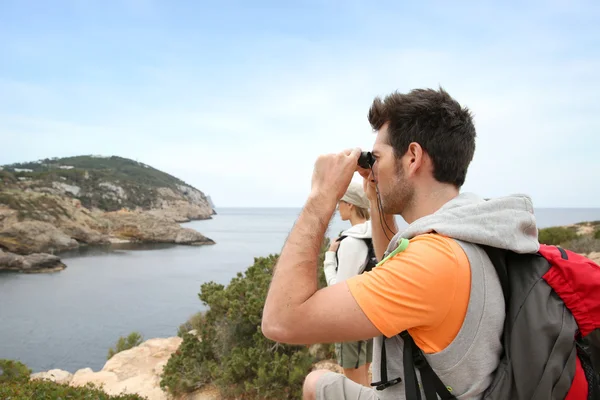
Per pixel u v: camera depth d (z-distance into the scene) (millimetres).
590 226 25047
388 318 1214
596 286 1111
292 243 1418
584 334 1130
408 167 1500
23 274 42750
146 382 7059
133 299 29812
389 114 1543
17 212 64500
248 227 159000
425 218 1367
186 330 10305
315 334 1288
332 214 1475
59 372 8734
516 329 1159
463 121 1484
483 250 1254
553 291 1169
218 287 7129
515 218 1263
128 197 139125
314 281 1369
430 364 1266
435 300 1185
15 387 4754
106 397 4770
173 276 41375
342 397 1729
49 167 188375
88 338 20203
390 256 1335
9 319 24172
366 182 2018
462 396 1220
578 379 1081
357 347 3398
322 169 1523
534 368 1096
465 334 1193
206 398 5730
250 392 5449
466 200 1407
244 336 6223
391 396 1412
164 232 80812
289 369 5441
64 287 35219
